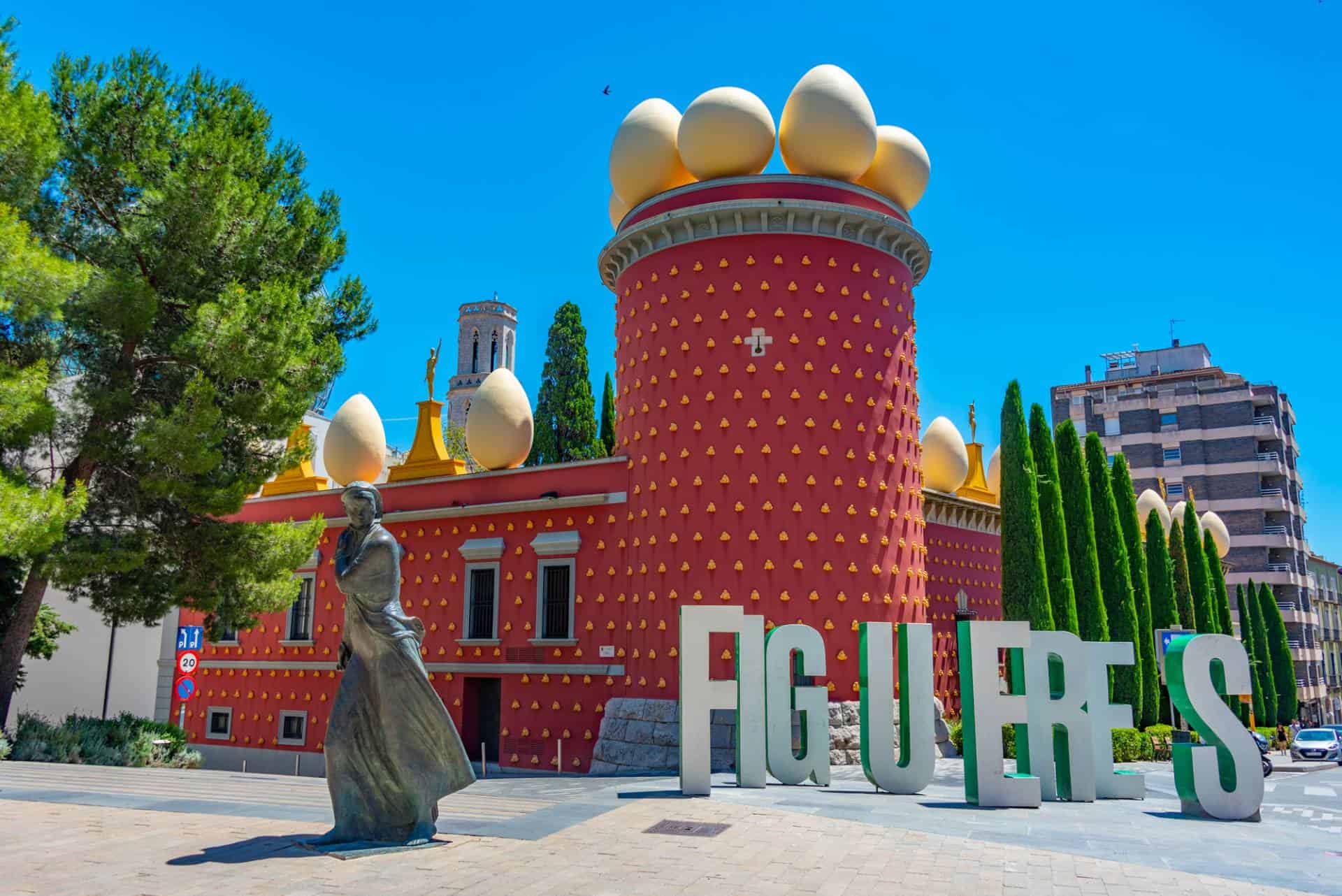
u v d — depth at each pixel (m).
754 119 26.62
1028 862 11.34
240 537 24.38
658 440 26.44
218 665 35.78
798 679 24.00
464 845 11.07
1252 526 77.00
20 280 18.05
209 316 21.97
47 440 24.41
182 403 22.31
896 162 28.23
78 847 10.72
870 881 10.02
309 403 24.52
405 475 33.91
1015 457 30.80
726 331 26.03
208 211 22.67
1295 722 62.69
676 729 24.09
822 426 25.52
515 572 29.89
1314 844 13.62
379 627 10.51
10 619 25.84
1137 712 34.59
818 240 26.58
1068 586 31.02
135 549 23.09
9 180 19.83
